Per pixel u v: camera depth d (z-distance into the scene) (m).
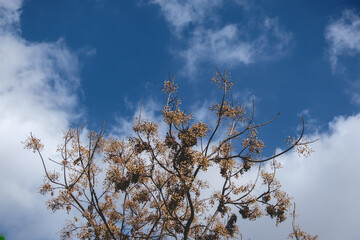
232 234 17.98
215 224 18.00
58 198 16.88
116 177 16.44
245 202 18.16
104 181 17.30
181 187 15.92
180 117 14.99
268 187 18.67
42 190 16.50
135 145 15.89
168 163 16.27
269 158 16.06
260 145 16.22
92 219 17.38
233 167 18.05
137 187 18.06
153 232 18.17
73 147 17.03
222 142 17.14
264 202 18.39
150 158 15.80
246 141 16.41
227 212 18.20
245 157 16.59
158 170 16.69
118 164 16.72
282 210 18.11
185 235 16.14
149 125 15.50
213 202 18.30
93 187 17.30
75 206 17.09
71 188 16.83
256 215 18.08
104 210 18.16
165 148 15.70
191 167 15.70
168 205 16.23
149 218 18.30
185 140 15.02
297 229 19.73
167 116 15.09
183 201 17.44
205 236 17.62
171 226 18.52
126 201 18.56
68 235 16.72
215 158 16.98
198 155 15.53
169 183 16.72
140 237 17.47
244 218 18.06
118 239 17.52
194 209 17.58
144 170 16.03
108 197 18.25
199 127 15.14
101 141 16.88
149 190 16.78
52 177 16.84
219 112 16.20
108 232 17.58
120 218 18.34
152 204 18.44
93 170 17.39
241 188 18.44
